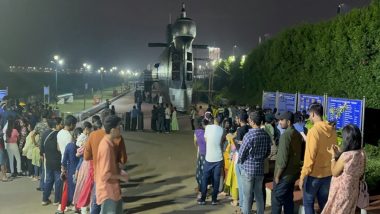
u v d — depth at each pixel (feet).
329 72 48.14
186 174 40.91
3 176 38.32
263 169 23.68
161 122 76.02
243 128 26.48
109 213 19.30
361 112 31.73
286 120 21.77
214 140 28.30
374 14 39.86
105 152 19.16
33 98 109.09
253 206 28.84
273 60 66.80
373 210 23.58
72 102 157.69
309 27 56.70
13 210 28.81
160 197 31.96
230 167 29.12
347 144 17.53
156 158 49.88
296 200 26.50
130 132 76.02
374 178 28.04
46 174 29.66
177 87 121.19
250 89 87.71
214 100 135.54
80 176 25.22
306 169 19.81
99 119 27.07
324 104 37.01
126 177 19.74
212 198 29.25
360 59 41.19
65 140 27.96
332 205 17.80
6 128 39.04
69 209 28.66
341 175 17.69
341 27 44.65
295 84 58.29
